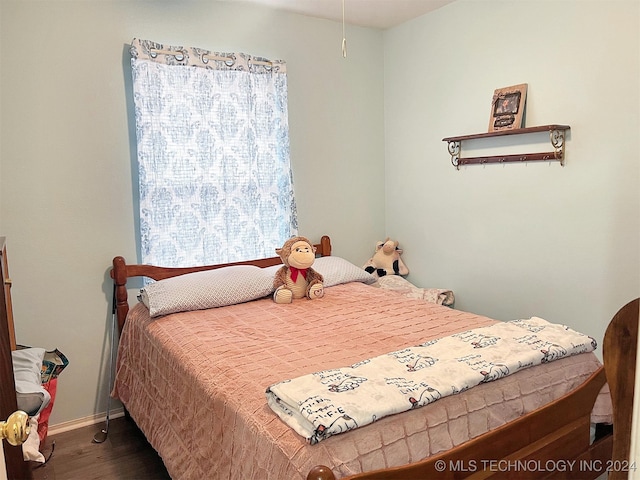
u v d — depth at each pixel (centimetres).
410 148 365
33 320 264
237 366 186
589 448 175
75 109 268
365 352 197
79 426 280
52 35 259
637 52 233
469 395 156
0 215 252
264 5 318
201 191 301
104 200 279
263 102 319
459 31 317
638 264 241
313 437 129
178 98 290
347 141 368
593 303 260
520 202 292
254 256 323
